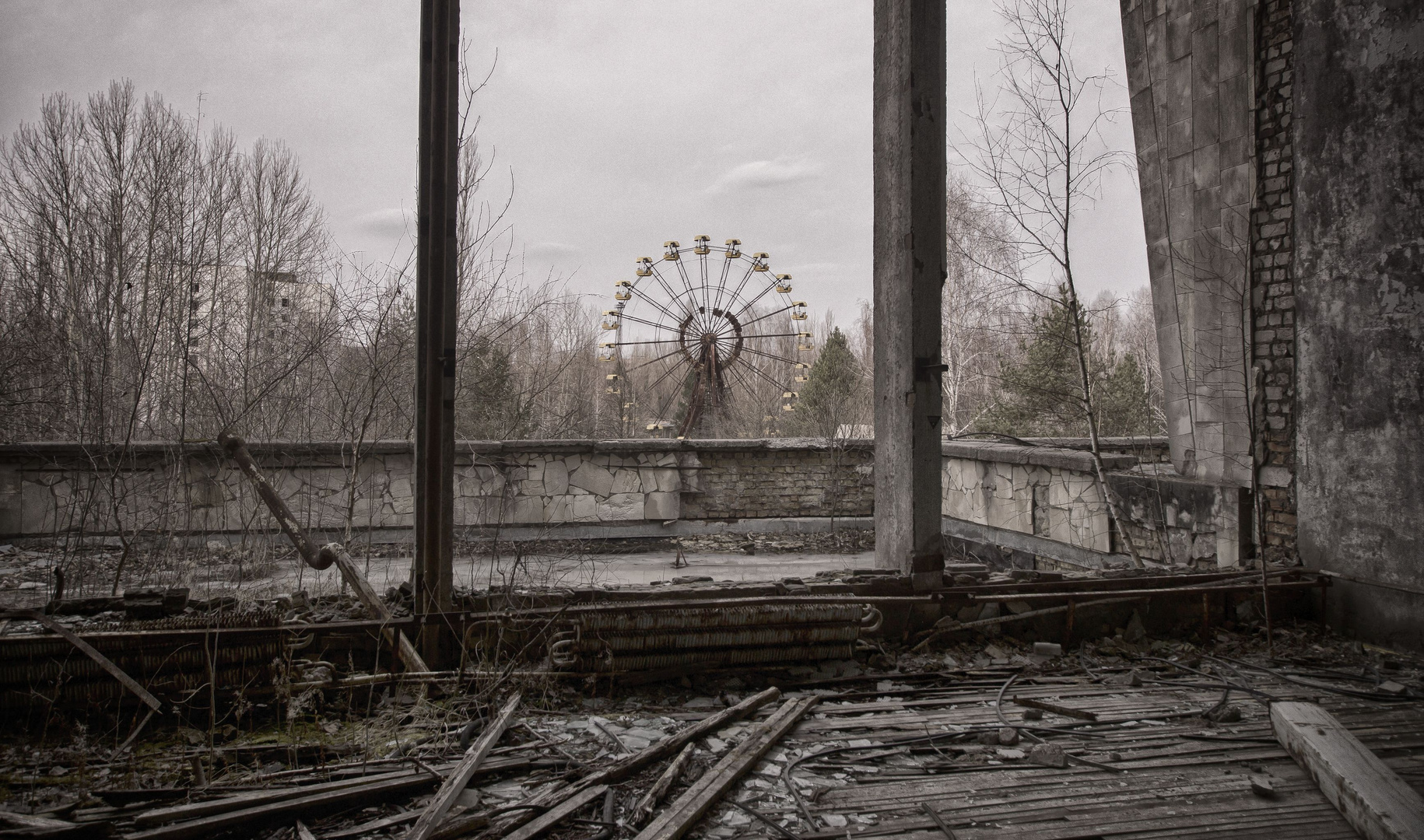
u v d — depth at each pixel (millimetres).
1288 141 5711
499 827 2613
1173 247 6648
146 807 2660
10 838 2355
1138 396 15062
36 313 9188
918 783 3084
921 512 4980
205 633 3439
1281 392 5824
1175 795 2998
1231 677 4543
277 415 8789
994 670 4652
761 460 9953
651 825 2611
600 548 9406
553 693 3887
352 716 3648
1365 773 2934
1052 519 7867
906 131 4957
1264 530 5938
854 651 4609
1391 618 5062
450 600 4137
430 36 4195
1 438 8367
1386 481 5105
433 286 4102
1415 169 4871
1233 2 6023
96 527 7176
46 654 3260
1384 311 5090
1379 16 5016
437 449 4113
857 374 21078
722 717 3600
